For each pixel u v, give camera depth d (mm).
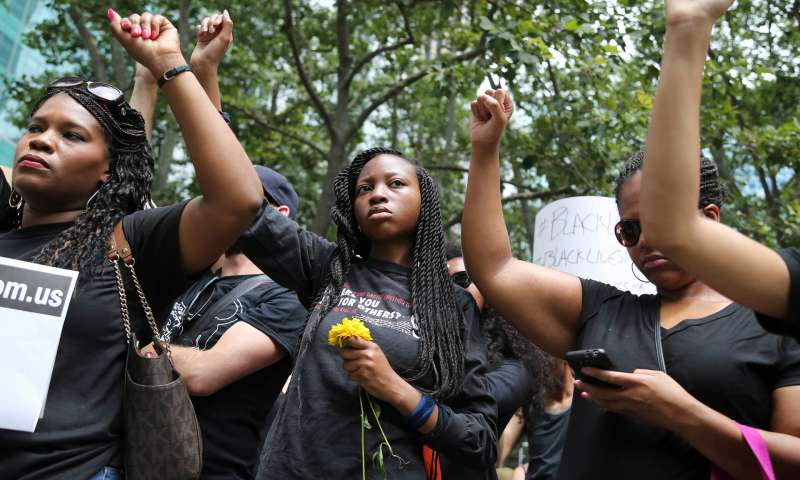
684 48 1732
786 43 12125
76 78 2424
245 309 3014
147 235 2275
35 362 2016
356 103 14812
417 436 2598
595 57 9125
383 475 2492
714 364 2207
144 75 3639
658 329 2344
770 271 1758
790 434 2123
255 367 2865
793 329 1783
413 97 15117
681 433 2066
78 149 2291
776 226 10906
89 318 2145
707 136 10320
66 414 2066
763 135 10156
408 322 2732
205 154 2193
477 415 2744
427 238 2953
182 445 2121
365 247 3088
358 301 2771
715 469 2145
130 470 2105
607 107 9914
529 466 4176
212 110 2244
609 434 2287
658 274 2406
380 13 12297
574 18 8938
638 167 2484
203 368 2736
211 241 2252
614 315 2461
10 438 2010
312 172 14242
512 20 9000
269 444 2617
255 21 12555
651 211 1752
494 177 2650
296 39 13047
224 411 2844
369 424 2525
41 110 2336
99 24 12672
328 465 2498
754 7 11734
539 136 10797
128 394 2113
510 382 3260
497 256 2607
